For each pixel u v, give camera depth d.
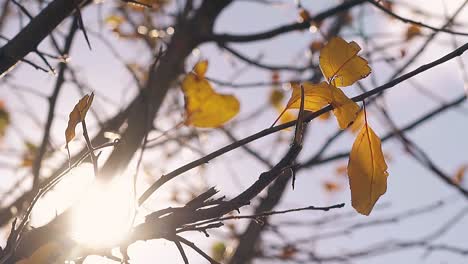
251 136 0.97
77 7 1.25
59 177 1.00
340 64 0.98
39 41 1.26
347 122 0.96
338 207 0.97
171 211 0.96
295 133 0.94
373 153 0.97
